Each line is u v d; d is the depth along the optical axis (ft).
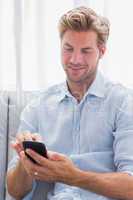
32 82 5.92
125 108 4.34
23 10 5.73
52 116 4.61
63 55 4.28
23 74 5.86
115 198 3.94
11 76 5.83
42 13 5.78
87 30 4.18
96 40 4.25
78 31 4.17
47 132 4.57
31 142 3.84
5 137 5.18
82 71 4.28
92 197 4.24
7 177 4.50
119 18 5.78
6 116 5.24
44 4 5.77
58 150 4.47
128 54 5.84
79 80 4.34
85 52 4.22
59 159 3.89
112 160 4.38
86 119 4.45
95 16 4.27
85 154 4.35
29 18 5.78
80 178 3.87
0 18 5.74
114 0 5.76
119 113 4.33
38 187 4.52
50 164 3.85
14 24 5.70
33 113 4.75
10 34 5.76
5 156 5.13
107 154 4.37
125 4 5.76
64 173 3.87
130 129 4.24
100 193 3.93
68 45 4.22
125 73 5.87
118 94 4.48
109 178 3.90
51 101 4.73
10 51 5.79
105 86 4.60
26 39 5.81
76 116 4.49
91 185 3.89
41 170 3.91
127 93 4.52
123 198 3.92
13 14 5.70
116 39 5.82
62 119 4.54
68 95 4.59
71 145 4.45
